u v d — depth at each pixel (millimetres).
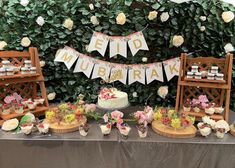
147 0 2008
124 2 2023
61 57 2141
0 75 1707
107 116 1699
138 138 1561
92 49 2096
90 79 2205
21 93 1984
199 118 1794
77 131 1656
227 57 1815
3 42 2076
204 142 1517
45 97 1972
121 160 1551
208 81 1776
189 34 2068
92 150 1538
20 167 1559
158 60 2156
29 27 2107
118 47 2088
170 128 1646
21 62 1930
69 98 2275
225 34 2053
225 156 1525
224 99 1951
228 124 1704
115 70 2131
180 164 1547
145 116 1691
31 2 2080
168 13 2018
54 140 1518
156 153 1538
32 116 1705
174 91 2189
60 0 2068
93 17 2041
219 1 2021
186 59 1915
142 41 2070
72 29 2115
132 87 2207
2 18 2088
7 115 1728
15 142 1511
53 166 1562
